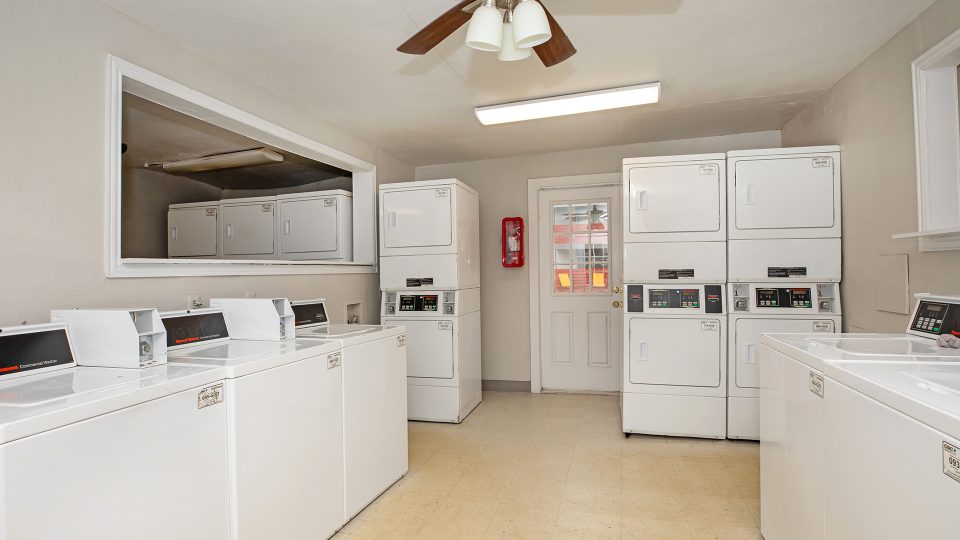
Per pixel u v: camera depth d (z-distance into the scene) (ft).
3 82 5.28
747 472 8.91
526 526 7.12
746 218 10.24
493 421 12.28
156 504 4.26
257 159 13.62
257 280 9.12
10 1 5.35
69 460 3.57
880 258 8.27
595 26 7.34
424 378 12.41
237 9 6.59
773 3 6.75
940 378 3.89
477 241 14.15
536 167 15.05
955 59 6.63
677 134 13.14
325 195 13.02
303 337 7.37
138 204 15.34
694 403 10.52
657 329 10.68
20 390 4.13
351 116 11.09
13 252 5.37
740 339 10.28
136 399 4.10
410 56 8.11
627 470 9.08
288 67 8.45
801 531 5.17
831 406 4.46
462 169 15.76
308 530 6.20
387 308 12.87
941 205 6.84
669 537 6.77
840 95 9.55
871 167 8.51
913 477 3.28
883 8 6.88
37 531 3.36
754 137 13.05
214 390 4.94
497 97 10.05
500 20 5.18
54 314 5.49
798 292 10.02
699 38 7.76
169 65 7.34
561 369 15.11
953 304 5.68
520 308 15.25
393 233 12.75
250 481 5.27
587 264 14.85
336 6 6.58
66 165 5.89
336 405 6.85
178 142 12.49
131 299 6.70
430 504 7.81
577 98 9.85
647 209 10.75
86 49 6.13
